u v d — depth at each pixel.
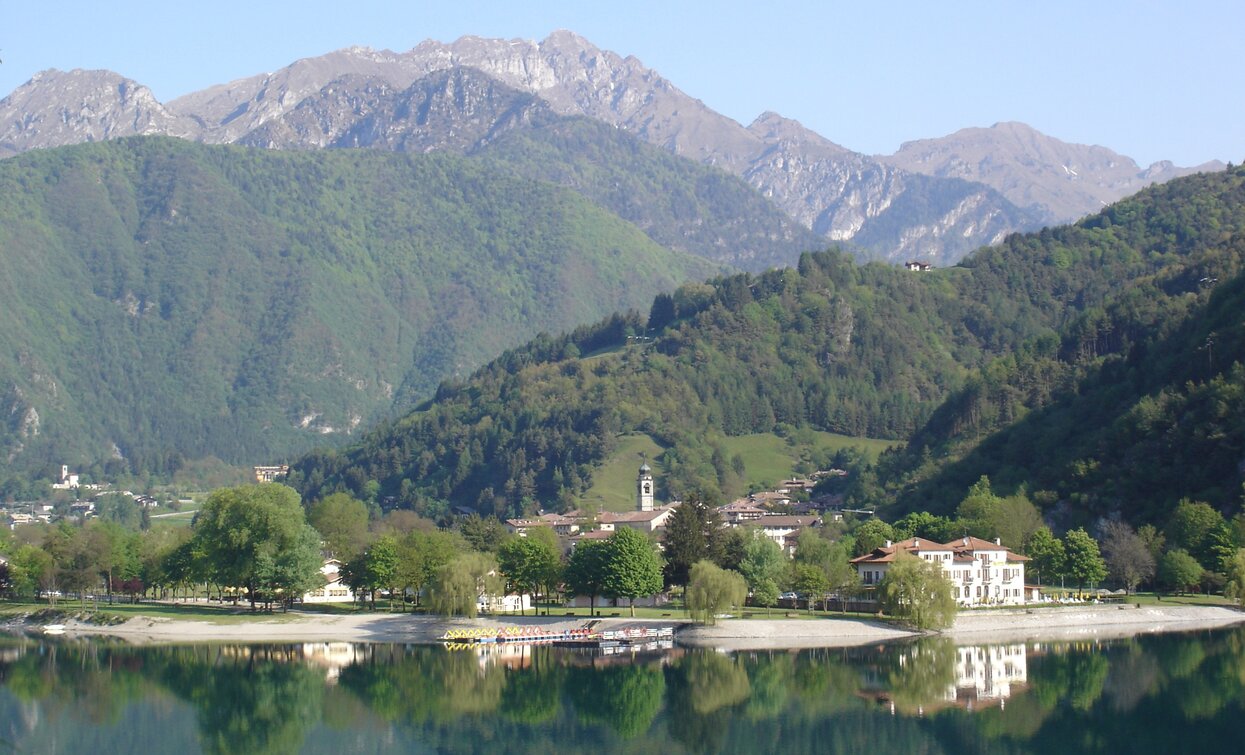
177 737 186.88
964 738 180.62
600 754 177.12
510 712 199.88
